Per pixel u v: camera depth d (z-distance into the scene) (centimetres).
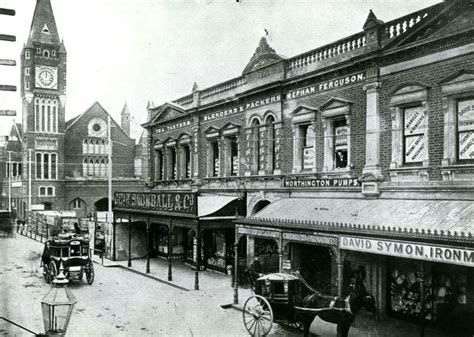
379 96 1592
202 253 2506
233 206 2181
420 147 1484
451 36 1350
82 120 5638
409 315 1467
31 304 1691
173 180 2967
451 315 1347
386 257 1533
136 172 5850
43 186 5184
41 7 5241
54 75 5253
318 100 1848
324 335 1325
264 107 2139
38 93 5188
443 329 1366
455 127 1380
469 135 1351
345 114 1714
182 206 2122
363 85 1641
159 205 2305
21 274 2370
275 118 2067
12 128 6319
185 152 2912
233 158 2444
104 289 1984
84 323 1455
